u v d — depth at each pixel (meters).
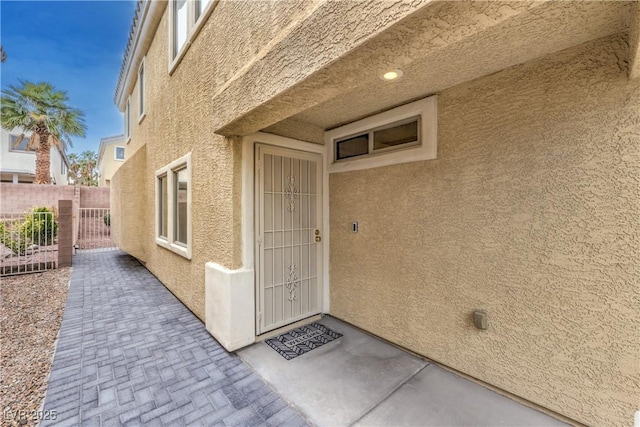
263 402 2.70
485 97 2.85
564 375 2.41
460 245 3.06
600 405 2.23
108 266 8.88
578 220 2.32
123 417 2.50
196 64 4.86
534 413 2.53
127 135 11.67
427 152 3.31
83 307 5.27
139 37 7.79
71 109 18.58
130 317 4.82
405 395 2.79
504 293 2.74
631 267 2.08
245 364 3.37
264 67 2.67
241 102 3.05
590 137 2.25
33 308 5.16
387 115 3.76
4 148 17.69
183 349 3.73
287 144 4.28
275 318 4.17
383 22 1.64
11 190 13.28
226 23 3.89
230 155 3.83
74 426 2.39
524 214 2.61
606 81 2.17
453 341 3.14
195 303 4.88
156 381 3.02
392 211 3.76
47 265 8.58
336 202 4.64
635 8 1.63
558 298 2.43
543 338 2.51
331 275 4.77
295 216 4.45
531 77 2.54
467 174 3.00
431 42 1.74
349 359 3.45
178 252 5.56
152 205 7.66
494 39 2.19
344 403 2.68
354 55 1.88
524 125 2.60
